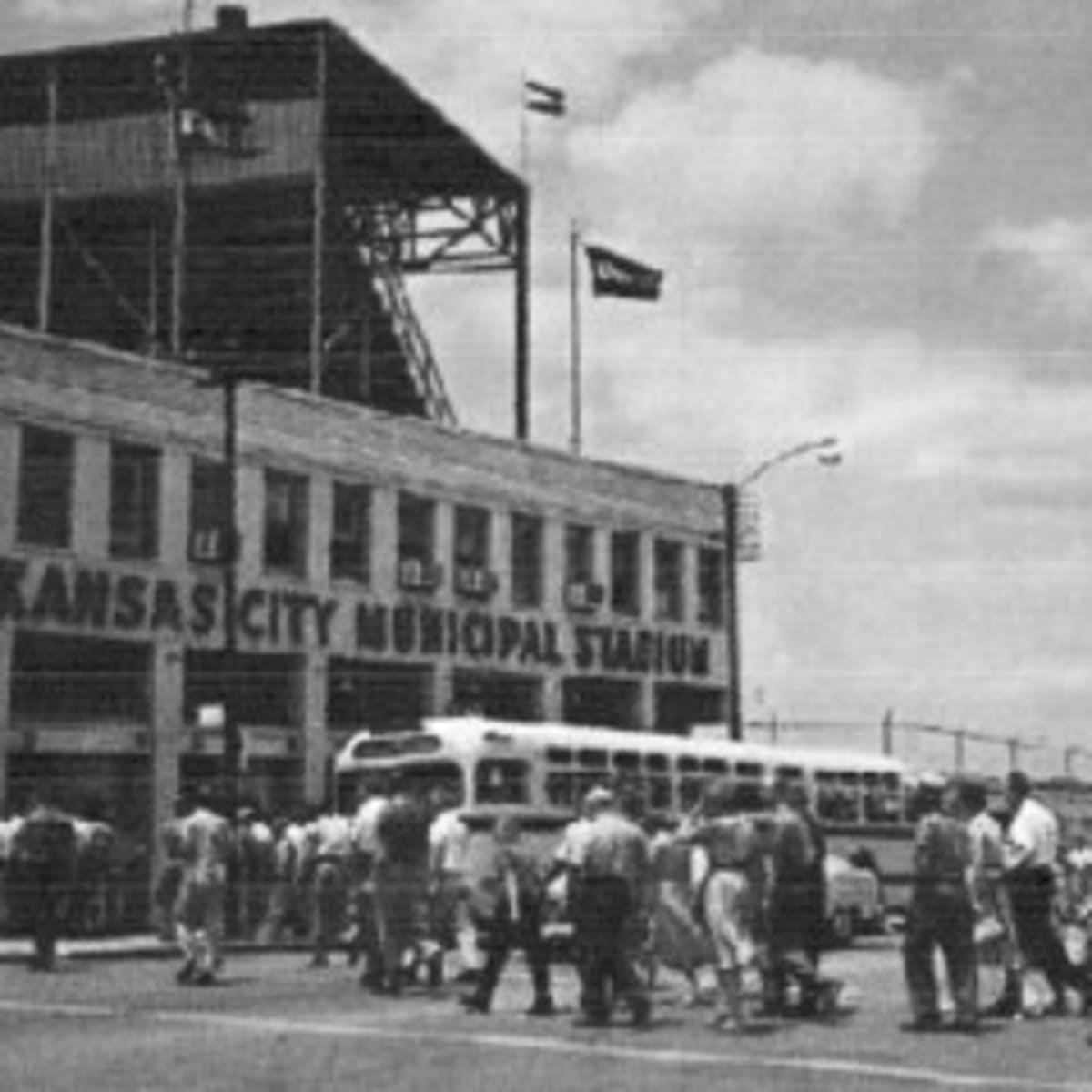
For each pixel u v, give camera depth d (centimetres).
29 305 5234
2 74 4809
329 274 5156
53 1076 1359
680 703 5294
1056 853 1859
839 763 3759
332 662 4191
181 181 4559
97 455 3656
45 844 2430
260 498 3981
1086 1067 1442
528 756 3011
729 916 1698
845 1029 1711
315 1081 1334
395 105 4850
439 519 4459
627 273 5238
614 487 5025
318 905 2583
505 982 2303
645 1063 1448
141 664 3738
